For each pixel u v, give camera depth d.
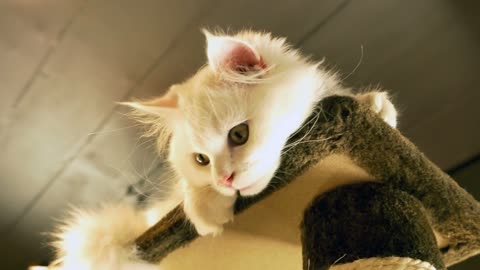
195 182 0.43
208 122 0.41
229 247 0.45
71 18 0.74
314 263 0.38
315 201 0.40
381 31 0.78
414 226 0.37
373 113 0.38
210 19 0.76
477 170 0.95
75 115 0.88
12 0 0.72
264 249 0.45
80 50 0.79
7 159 0.96
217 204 0.42
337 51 0.81
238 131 0.41
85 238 0.46
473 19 0.76
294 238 0.44
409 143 0.38
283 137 0.40
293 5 0.74
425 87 0.86
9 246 1.14
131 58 0.80
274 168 0.40
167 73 0.82
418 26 0.77
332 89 0.45
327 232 0.38
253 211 0.42
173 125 0.46
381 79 0.85
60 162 0.96
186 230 0.43
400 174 0.38
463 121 0.91
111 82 0.84
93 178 0.98
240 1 0.74
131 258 0.45
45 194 1.03
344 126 0.38
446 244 0.42
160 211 0.50
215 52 0.41
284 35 0.78
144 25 0.76
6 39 0.77
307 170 0.39
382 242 0.36
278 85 0.41
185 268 0.47
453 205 0.39
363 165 0.39
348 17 0.76
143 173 0.80
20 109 0.87
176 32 0.77
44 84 0.84
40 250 1.13
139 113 0.59
